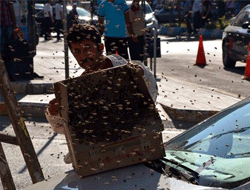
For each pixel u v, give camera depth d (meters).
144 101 3.84
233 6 32.84
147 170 3.73
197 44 28.62
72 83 3.74
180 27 37.56
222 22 34.19
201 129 4.36
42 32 33.66
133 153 3.72
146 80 4.08
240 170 3.63
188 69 18.27
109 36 11.84
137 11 12.76
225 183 3.53
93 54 4.16
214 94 12.47
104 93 3.78
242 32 17.66
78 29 4.14
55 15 33.44
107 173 3.78
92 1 13.19
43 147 8.86
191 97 11.98
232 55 18.33
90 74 3.76
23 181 7.28
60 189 3.68
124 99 3.81
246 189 3.41
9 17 13.20
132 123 3.81
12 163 7.97
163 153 3.90
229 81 15.54
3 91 4.69
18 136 4.71
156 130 3.85
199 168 3.75
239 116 4.27
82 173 3.75
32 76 13.52
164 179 3.57
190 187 3.42
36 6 40.97
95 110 3.77
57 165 7.93
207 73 17.34
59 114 3.85
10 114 4.73
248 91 13.73
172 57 22.03
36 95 12.10
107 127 3.78
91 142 3.73
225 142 4.01
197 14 34.66
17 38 13.24
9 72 13.18
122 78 3.79
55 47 27.62
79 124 3.73
